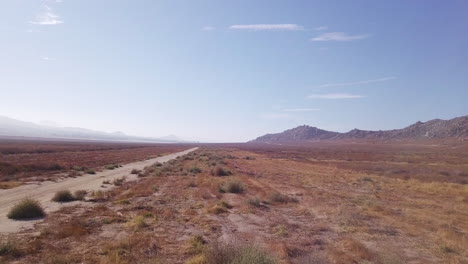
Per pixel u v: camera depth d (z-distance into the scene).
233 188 24.81
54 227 13.11
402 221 15.66
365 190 27.44
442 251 11.11
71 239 11.70
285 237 12.59
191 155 81.94
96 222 14.35
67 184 27.70
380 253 10.32
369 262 9.72
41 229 13.00
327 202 20.66
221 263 8.48
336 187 29.03
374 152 113.25
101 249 10.50
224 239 11.96
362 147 169.62
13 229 12.96
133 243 10.95
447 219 16.31
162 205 19.08
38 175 32.66
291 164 59.59
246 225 14.56
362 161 71.81
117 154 80.56
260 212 17.42
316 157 85.44
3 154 57.50
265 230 13.76
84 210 17.06
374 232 13.52
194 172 39.75
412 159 77.06
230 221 15.23
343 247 11.41
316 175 39.53
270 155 93.62
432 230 14.06
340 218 15.85
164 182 30.14
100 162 53.12
